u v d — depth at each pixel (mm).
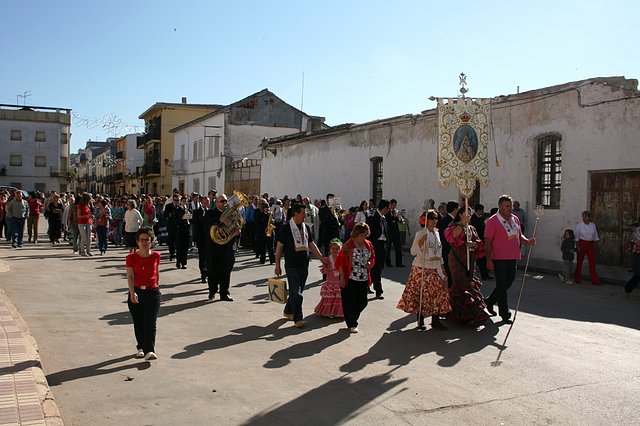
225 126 43156
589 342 8031
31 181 70375
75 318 8977
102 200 18734
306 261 9156
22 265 15266
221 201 11203
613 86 15773
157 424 5027
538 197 18125
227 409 5426
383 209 11500
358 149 26703
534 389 6066
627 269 15359
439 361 7105
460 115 10117
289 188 33438
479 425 5117
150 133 63344
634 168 15320
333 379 6383
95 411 5297
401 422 5172
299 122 45156
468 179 10086
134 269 6883
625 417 5312
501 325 9086
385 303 10977
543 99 17719
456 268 9047
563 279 13992
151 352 6930
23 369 5961
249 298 11312
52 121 71062
